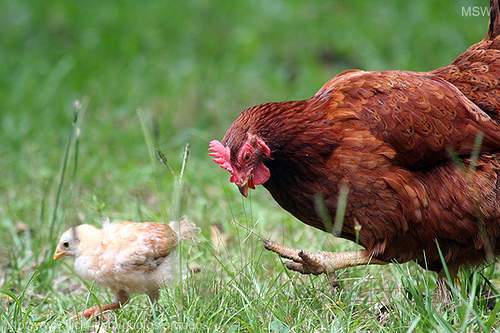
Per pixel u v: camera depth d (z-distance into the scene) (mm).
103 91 11992
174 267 5758
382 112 5328
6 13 14445
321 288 5844
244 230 7406
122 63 12805
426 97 5363
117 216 8016
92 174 9359
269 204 8508
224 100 11617
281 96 11898
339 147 5293
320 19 13969
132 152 10281
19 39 13906
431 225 5348
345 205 5320
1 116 11359
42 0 14836
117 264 5734
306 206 5543
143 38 13711
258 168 5406
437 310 5352
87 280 6258
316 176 5352
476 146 5266
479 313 5188
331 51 13320
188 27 14086
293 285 5727
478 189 5277
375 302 5641
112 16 14352
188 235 6121
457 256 5578
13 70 12930
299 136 5316
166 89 11875
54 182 9195
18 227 8070
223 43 13617
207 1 14789
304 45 13367
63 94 12055
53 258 6305
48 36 14031
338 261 5508
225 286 5551
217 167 9680
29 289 6520
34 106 11539
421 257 5574
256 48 13094
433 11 13422
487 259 5656
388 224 5344
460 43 12695
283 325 5184
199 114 11406
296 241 7195
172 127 11125
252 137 5328
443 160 5398
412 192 5266
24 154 10047
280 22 13922
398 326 5129
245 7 14555
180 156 9852
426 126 5305
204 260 6598
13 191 9125
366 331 5219
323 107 5418
